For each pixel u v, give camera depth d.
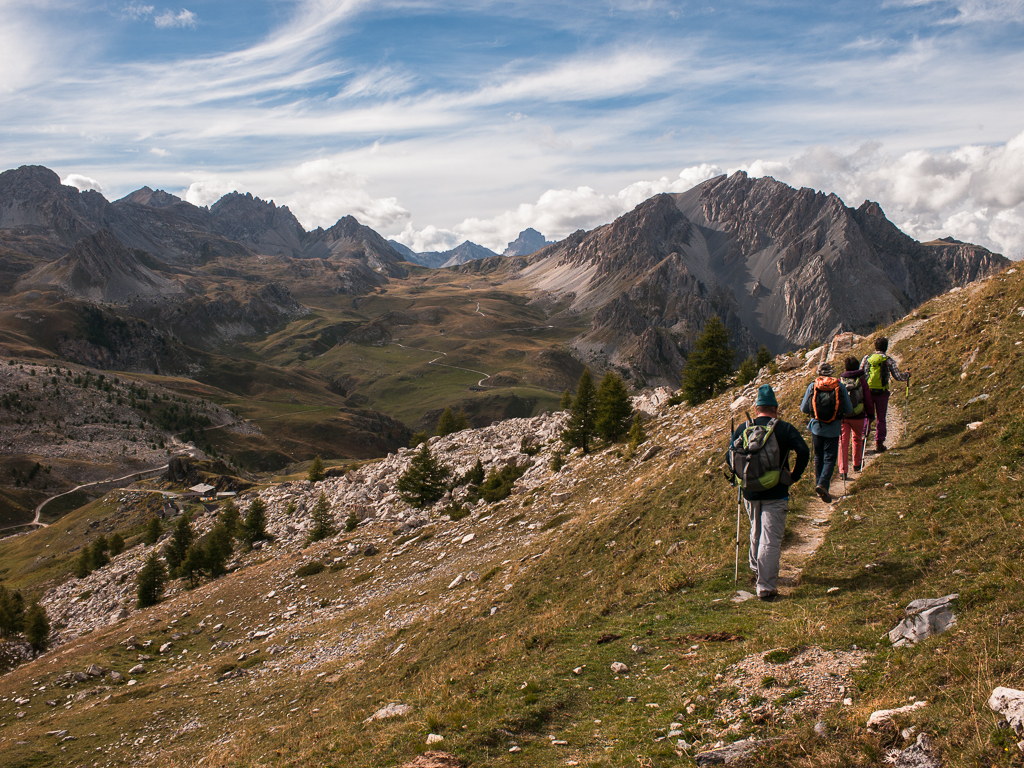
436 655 21.16
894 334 31.31
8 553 154.62
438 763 8.87
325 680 26.52
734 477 11.19
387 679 21.42
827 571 10.95
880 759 5.36
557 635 14.62
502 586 26.09
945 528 10.30
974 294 24.27
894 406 20.06
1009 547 8.34
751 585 12.10
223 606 50.72
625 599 15.23
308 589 48.38
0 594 74.94
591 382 63.34
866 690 6.62
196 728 26.50
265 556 72.25
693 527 18.64
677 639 10.96
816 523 13.84
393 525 60.16
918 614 7.51
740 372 58.59
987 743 4.71
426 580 38.78
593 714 9.27
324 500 71.38
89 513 158.25
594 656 11.80
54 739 28.31
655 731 7.73
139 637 47.25
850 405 12.46
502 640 17.81
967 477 11.94
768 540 10.81
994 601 6.86
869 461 15.81
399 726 11.53
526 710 10.01
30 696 38.28
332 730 15.24
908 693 6.05
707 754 6.45
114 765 24.56
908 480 13.45
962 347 20.52
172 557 78.88
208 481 163.38
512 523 43.50
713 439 30.80
